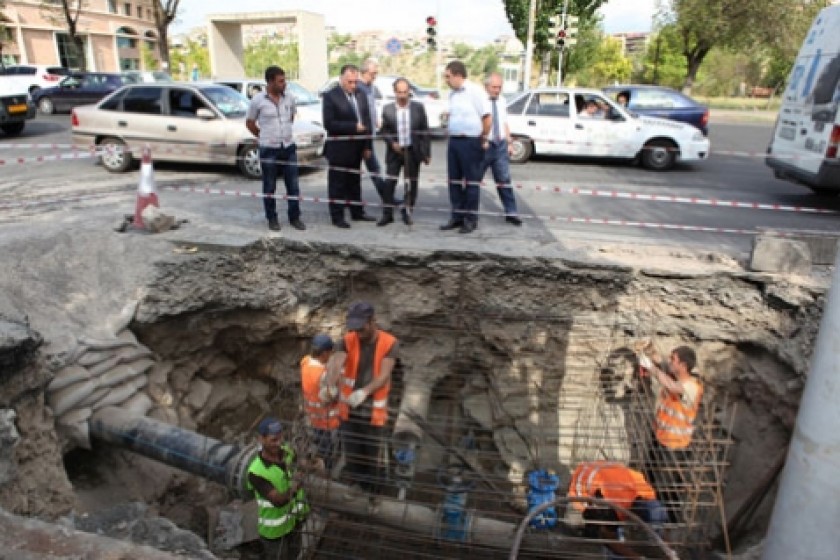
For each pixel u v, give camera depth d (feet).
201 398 20.12
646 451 16.30
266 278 20.45
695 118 47.26
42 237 18.89
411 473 17.13
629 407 18.45
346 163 21.74
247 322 20.44
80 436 15.24
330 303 21.04
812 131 27.07
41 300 16.66
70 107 68.08
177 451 14.94
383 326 20.99
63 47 130.21
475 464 20.44
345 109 21.22
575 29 69.97
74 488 15.21
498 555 15.51
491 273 19.62
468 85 20.97
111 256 18.92
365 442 15.83
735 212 27.50
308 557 15.02
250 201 26.99
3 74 79.20
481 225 23.63
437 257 19.70
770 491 17.07
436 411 21.74
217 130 32.04
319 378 14.80
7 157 37.81
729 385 19.16
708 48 101.04
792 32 92.63
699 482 13.80
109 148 33.14
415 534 15.24
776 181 35.78
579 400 20.57
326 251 20.22
